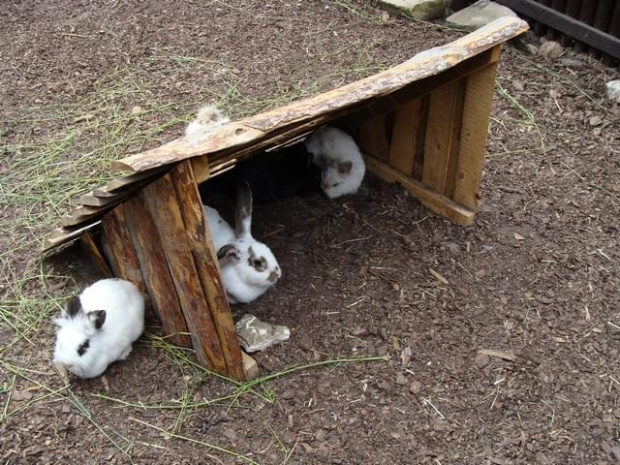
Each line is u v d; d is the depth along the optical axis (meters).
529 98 2.10
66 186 1.73
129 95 2.07
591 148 1.91
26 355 1.34
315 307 1.45
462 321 1.44
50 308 1.42
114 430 1.22
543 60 2.25
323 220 1.68
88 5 2.52
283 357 1.35
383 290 1.50
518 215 1.70
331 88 2.10
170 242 1.19
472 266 1.56
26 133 1.92
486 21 2.36
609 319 1.45
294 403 1.27
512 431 1.24
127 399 1.27
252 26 2.41
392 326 1.42
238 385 1.29
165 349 1.35
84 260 1.53
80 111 2.00
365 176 1.83
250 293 1.43
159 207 1.17
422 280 1.52
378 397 1.29
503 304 1.48
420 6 2.44
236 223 1.43
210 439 1.21
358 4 2.54
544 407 1.28
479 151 1.56
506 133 1.97
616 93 2.06
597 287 1.52
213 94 2.08
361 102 1.39
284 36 2.36
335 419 1.25
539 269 1.56
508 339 1.40
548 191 1.78
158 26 2.40
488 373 1.34
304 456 1.20
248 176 1.67
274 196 1.71
